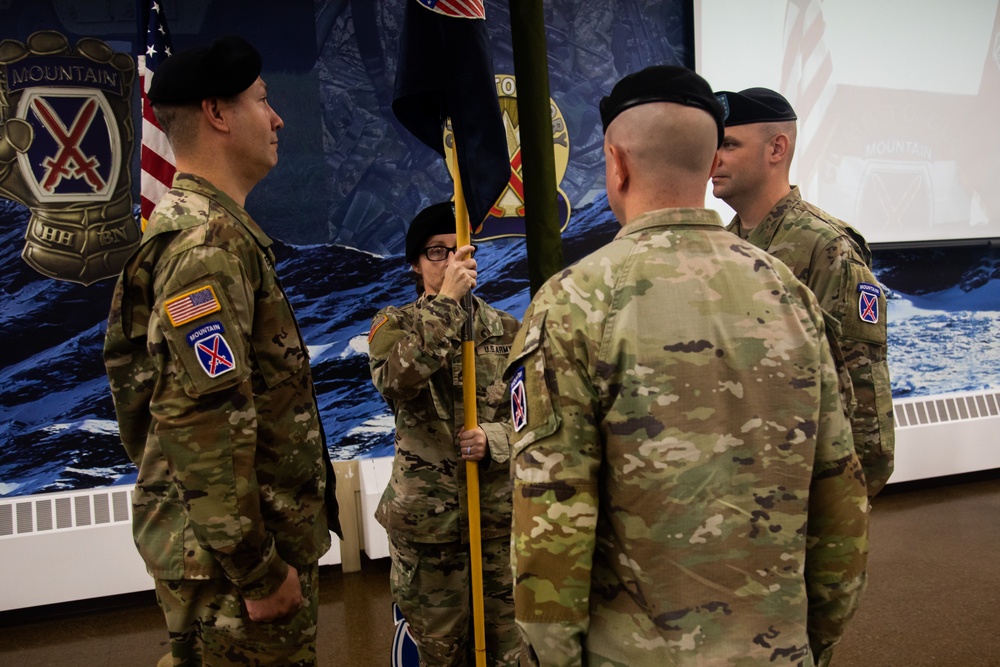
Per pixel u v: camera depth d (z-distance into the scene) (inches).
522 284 150.8
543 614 40.2
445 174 147.1
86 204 130.6
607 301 42.1
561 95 153.1
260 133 59.2
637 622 41.5
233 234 54.0
